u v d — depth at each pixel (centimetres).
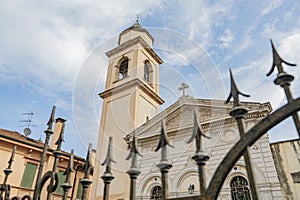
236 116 185
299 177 1082
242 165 1194
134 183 203
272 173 1125
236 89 192
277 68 177
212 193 164
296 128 153
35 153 1631
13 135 1673
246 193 1130
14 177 1491
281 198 1051
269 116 160
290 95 161
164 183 188
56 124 1839
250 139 163
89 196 1430
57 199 1520
